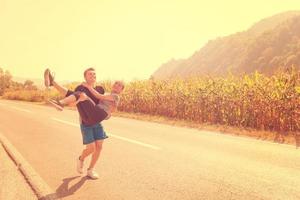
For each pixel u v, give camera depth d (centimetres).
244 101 1403
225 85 1552
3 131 1166
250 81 1438
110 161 702
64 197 482
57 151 814
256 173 600
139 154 768
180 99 1745
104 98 550
